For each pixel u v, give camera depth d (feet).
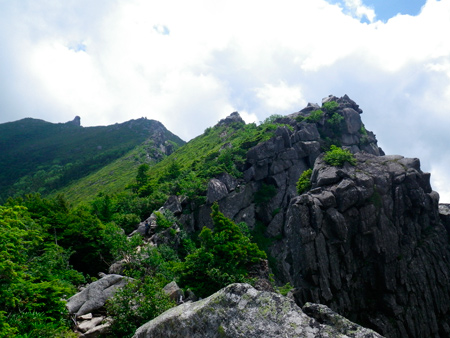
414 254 176.86
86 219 132.57
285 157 274.98
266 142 272.92
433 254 177.99
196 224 228.63
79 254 125.18
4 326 43.19
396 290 167.43
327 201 174.09
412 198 184.75
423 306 165.17
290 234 177.78
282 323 22.43
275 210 254.27
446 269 175.73
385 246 171.83
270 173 268.21
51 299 55.98
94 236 128.16
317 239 166.40
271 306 23.54
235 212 245.24
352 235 174.81
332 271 164.76
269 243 238.07
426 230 187.32
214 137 453.17
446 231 191.93
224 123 499.51
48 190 548.72
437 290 170.71
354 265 172.14
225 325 23.18
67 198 467.52
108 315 59.00
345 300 164.55
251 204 254.27
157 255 116.67
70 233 123.95
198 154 392.06
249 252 106.93
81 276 94.53
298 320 22.47
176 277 95.25
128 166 581.94
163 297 59.57
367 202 177.68
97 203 204.74
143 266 111.65
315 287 160.66
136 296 57.93
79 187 507.71
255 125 390.63
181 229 208.64
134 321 55.06
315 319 23.38
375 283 169.68
